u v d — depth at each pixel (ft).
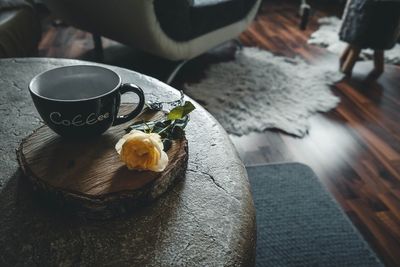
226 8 6.63
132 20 5.32
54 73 1.85
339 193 4.41
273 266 3.42
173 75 6.63
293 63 7.88
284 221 3.92
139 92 1.85
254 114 5.90
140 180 1.63
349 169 4.83
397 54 8.48
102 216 1.58
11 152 1.86
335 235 3.76
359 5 6.76
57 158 1.71
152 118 2.00
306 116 5.94
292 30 10.04
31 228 1.55
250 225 1.64
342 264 3.45
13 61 2.65
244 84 6.81
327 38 9.31
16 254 1.47
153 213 1.62
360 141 5.41
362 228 3.92
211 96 6.32
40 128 1.89
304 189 4.39
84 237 1.53
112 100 1.75
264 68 7.51
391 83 7.20
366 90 6.88
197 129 2.06
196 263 1.47
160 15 5.43
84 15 6.07
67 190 1.57
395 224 3.99
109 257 1.47
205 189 1.74
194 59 7.84
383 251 3.66
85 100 1.66
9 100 2.23
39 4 10.48
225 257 1.49
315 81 7.07
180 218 1.61
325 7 12.03
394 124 5.86
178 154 1.76
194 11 6.01
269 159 4.97
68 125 1.71
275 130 5.58
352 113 6.11
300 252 3.56
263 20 10.78
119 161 1.72
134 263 1.46
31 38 5.79
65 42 8.57
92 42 8.63
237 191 1.74
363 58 8.22
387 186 4.55
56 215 1.60
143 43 5.85
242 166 1.91
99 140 1.83
